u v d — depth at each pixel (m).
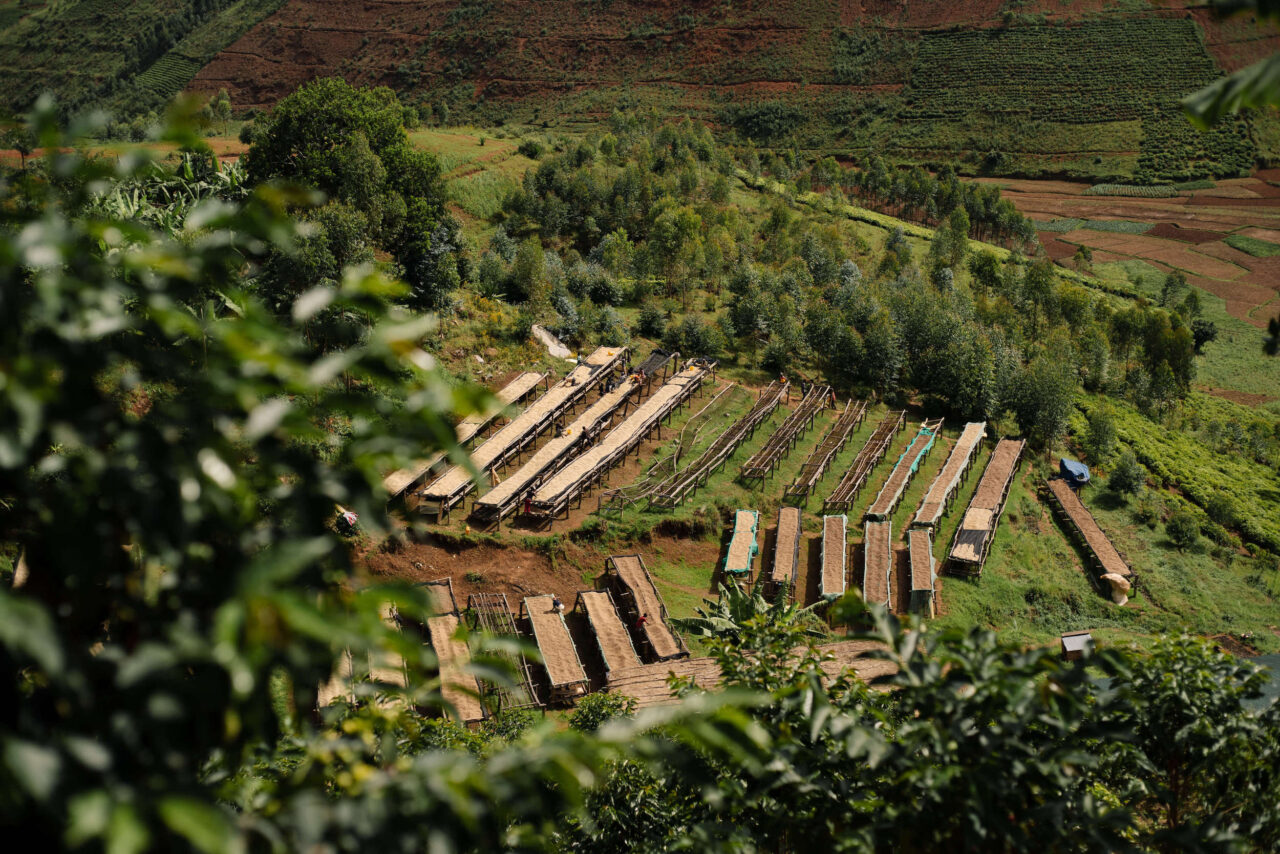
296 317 3.07
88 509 2.86
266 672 2.86
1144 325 82.94
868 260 89.94
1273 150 161.25
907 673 4.45
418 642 2.90
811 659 6.28
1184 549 45.47
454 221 56.97
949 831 4.56
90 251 2.96
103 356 2.87
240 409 3.17
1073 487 49.09
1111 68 184.00
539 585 32.56
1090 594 39.78
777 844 5.74
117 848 2.02
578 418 41.75
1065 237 140.62
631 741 3.06
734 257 72.25
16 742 2.19
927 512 41.03
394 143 59.62
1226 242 135.00
